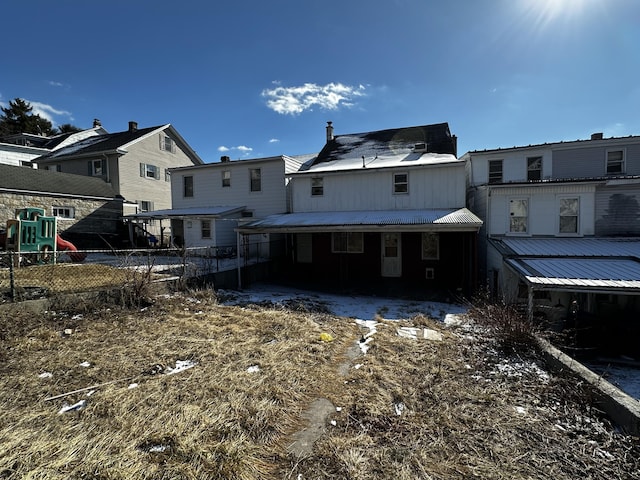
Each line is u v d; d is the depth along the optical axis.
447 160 13.59
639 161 13.38
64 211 15.67
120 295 7.24
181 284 9.00
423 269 13.90
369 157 16.34
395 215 12.16
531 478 2.59
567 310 8.97
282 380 4.16
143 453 2.69
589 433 3.21
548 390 4.04
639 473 2.66
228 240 16.53
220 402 3.52
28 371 4.09
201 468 2.54
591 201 11.43
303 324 6.86
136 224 18.27
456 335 6.61
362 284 12.93
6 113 43.19
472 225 9.84
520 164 14.34
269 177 16.88
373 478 2.54
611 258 9.41
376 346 5.69
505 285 9.92
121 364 4.41
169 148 24.38
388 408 3.61
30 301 6.00
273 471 2.60
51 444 2.73
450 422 3.35
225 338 5.70
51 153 23.52
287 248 16.08
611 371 7.08
